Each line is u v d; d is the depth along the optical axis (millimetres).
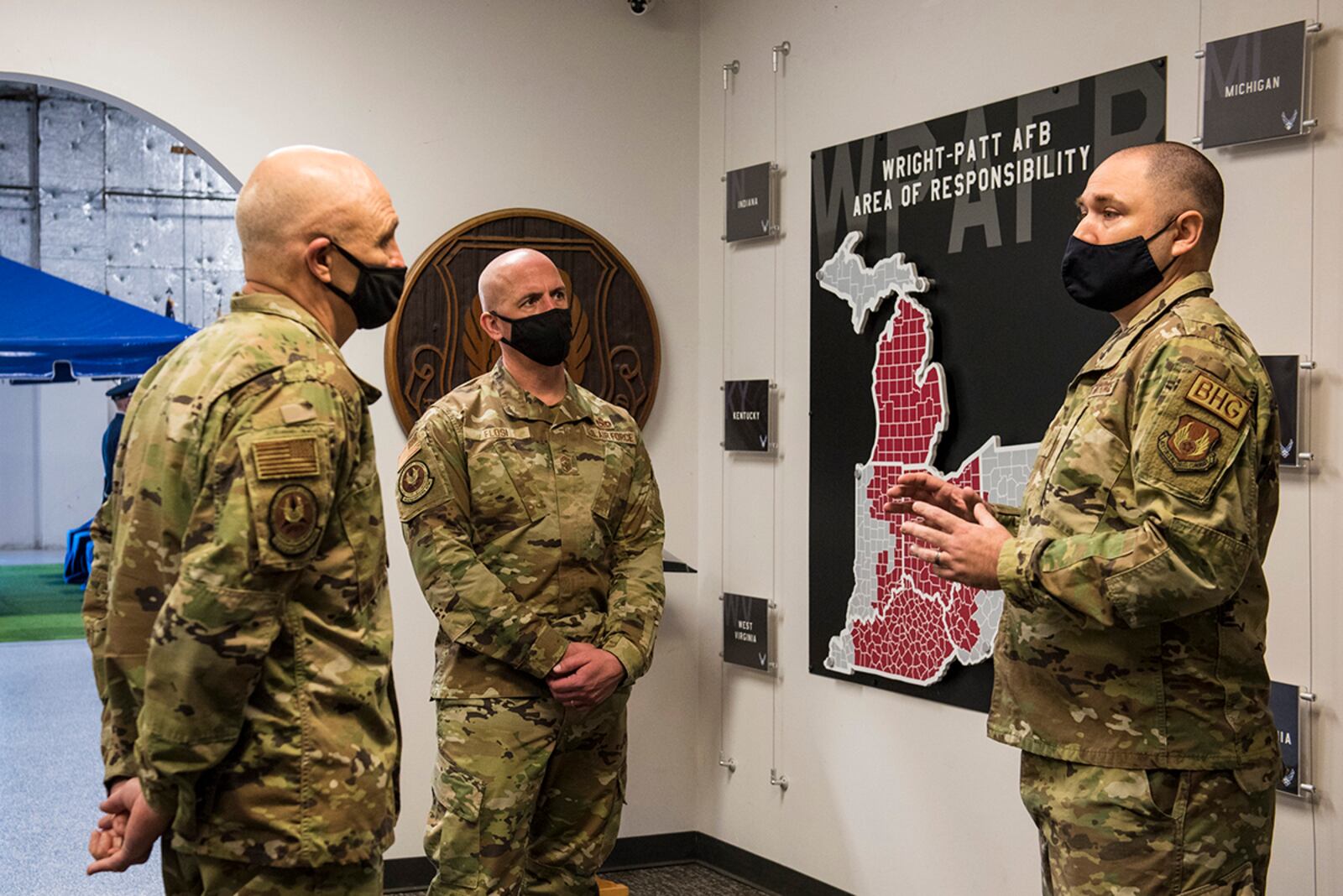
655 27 4418
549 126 4289
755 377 4152
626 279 4320
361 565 1795
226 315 1822
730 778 4242
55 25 3771
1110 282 2098
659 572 3172
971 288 3303
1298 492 2559
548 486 3008
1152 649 1966
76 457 15227
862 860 3672
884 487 3570
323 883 1744
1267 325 2609
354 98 4070
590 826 3113
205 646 1583
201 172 13398
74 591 11453
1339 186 2482
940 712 3400
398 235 4113
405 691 4062
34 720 6391
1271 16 2596
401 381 4055
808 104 3928
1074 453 2031
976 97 3311
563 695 2885
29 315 7699
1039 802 2086
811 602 3871
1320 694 2516
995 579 2021
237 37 3951
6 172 12906
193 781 1652
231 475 1620
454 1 4184
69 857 4230
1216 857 1952
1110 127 2934
